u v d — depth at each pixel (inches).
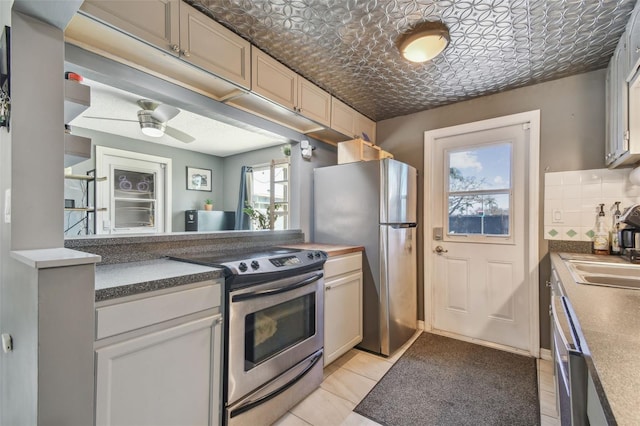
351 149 107.4
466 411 69.4
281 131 100.2
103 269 56.0
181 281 49.7
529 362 92.7
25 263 36.4
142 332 45.1
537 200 97.0
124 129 147.2
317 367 78.5
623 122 68.4
